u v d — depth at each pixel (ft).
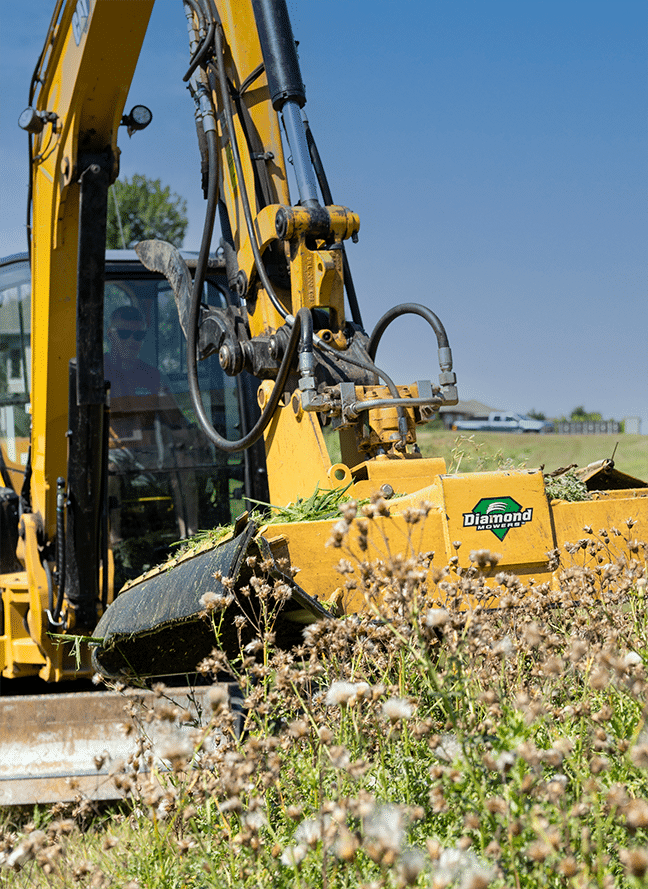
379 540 9.36
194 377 13.53
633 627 7.32
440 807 4.98
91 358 13.82
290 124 12.30
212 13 14.03
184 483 17.28
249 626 10.07
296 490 12.33
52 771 11.28
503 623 7.67
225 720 6.91
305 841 4.85
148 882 6.05
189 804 6.53
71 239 14.94
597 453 71.36
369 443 11.84
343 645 7.33
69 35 14.02
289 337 12.39
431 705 6.82
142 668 11.23
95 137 13.97
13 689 17.12
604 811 5.06
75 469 13.96
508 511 9.64
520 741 4.92
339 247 12.23
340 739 6.37
